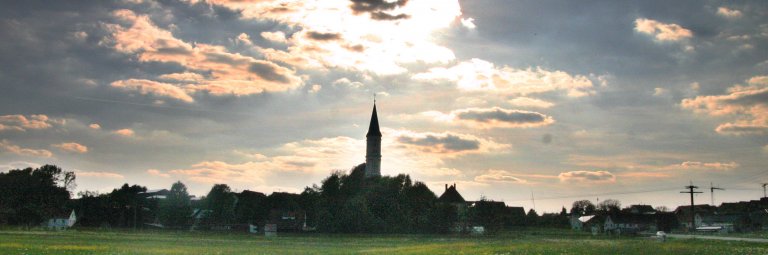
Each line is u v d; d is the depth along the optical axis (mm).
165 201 187375
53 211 191500
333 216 169625
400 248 83125
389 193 179125
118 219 189000
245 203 191500
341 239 127438
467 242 110625
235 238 122125
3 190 185750
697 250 67000
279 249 82062
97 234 122562
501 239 131625
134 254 66812
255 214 189750
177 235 131125
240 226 187000
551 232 189625
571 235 164875
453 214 184125
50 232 127375
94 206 189625
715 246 75812
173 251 73125
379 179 189500
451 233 176375
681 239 105625
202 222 187500
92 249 73188
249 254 69938
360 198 173875
